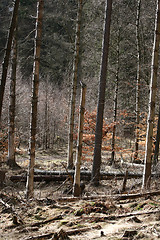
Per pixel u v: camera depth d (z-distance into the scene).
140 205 4.23
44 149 24.08
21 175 9.58
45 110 25.12
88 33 19.52
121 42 18.73
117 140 19.89
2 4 20.72
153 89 7.54
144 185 7.06
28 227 3.25
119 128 19.72
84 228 3.15
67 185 8.90
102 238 2.81
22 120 23.06
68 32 15.23
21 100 23.42
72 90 13.66
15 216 3.51
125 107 21.38
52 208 4.18
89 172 10.17
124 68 20.45
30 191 6.79
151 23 17.88
